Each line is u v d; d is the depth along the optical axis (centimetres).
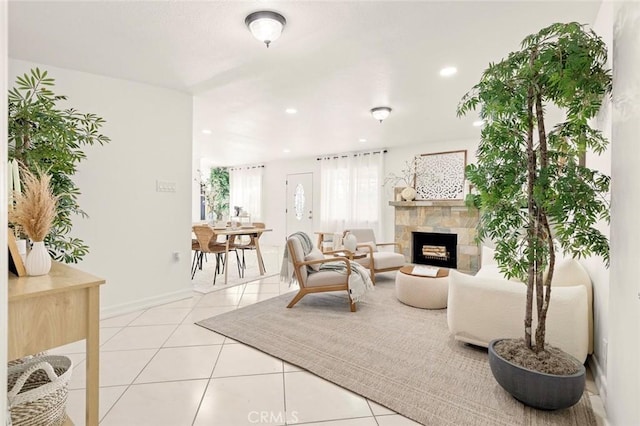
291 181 826
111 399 174
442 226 562
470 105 176
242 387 187
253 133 533
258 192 884
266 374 201
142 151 327
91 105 295
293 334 259
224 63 276
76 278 134
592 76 148
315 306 334
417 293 326
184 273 364
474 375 196
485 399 172
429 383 188
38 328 119
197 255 523
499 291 212
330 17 207
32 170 185
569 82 143
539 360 163
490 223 165
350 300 319
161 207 343
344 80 312
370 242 531
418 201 578
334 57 264
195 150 691
